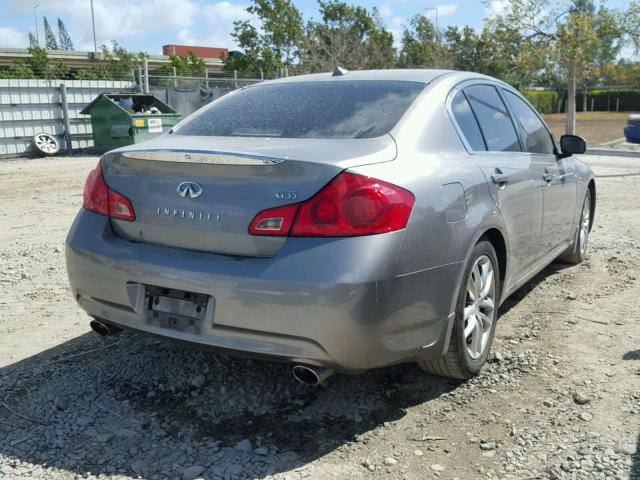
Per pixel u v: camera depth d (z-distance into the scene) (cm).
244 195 279
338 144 300
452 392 338
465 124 364
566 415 312
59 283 535
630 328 424
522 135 439
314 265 263
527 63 2239
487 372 361
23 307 472
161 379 351
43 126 1838
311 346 267
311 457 279
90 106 1844
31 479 262
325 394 334
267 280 266
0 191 1107
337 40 3312
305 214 268
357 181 270
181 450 284
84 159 1741
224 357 377
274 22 3409
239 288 271
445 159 326
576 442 288
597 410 316
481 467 272
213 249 287
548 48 2220
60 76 3030
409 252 278
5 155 1769
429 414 316
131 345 396
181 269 284
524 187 398
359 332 264
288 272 265
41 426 303
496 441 291
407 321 283
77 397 330
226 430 301
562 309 464
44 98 1831
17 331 423
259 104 368
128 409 319
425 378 353
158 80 2173
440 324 304
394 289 272
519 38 2275
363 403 326
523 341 405
